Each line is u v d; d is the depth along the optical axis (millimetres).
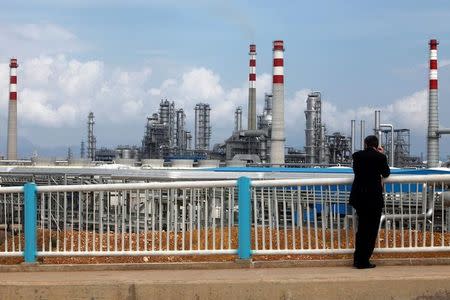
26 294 8438
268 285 8312
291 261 9617
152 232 10016
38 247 10344
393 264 9609
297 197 10086
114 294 8398
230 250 9727
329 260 9656
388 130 53156
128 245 10227
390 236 10430
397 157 63062
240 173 25172
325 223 9727
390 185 10852
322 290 8273
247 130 64938
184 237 9875
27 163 48438
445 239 10469
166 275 9047
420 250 9578
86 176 26484
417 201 9898
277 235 9727
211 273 9164
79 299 8398
